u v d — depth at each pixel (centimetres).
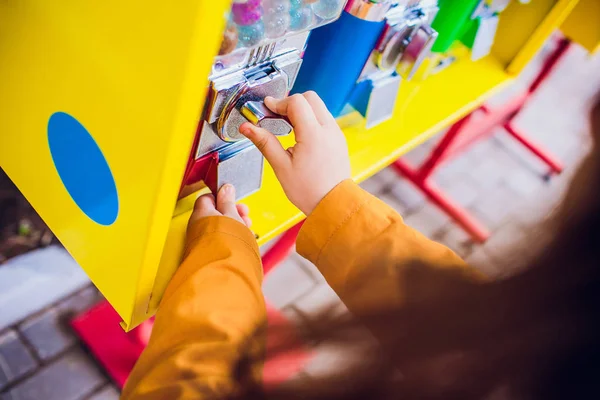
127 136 61
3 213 159
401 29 98
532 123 283
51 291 155
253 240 79
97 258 83
